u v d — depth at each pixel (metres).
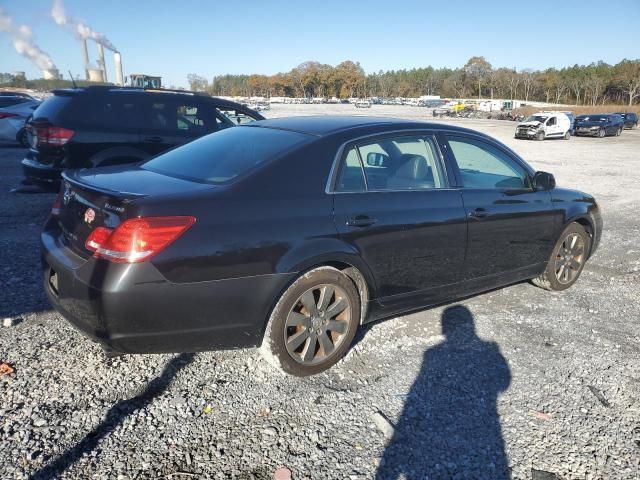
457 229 3.80
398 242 3.46
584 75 111.81
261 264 2.87
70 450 2.45
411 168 3.71
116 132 6.67
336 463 2.46
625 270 5.76
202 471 2.37
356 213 3.26
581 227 4.96
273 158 3.15
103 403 2.82
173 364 3.27
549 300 4.73
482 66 129.88
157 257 2.59
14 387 2.91
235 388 3.05
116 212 2.66
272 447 2.55
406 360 3.47
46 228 3.40
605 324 4.23
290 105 89.44
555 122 31.94
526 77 120.50
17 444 2.46
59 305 2.92
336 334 3.33
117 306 2.57
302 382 3.15
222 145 3.62
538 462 2.54
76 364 3.19
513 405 3.01
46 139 6.38
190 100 7.24
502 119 60.84
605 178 14.17
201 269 2.70
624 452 2.64
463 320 4.16
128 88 6.95
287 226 2.96
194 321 2.74
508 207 4.20
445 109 62.31
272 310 3.00
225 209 2.81
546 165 17.25
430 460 2.52
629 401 3.10
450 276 3.89
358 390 3.10
